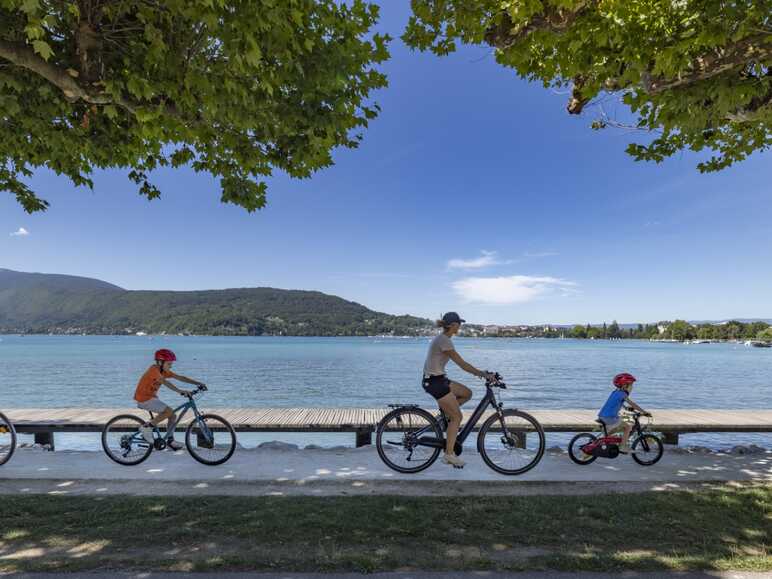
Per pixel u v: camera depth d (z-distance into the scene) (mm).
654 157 7801
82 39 4773
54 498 5234
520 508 4883
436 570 3473
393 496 5324
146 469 6672
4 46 4293
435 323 6262
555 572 3451
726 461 7297
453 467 6797
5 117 5504
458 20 5414
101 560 3580
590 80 5609
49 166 7402
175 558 3633
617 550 3867
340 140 6555
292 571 3439
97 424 8352
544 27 5125
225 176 7320
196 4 4105
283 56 4914
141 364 50719
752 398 25047
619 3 4504
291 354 78312
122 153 7172
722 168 7891
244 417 8945
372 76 6359
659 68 4719
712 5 4270
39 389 27875
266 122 5551
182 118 5516
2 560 3596
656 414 9523
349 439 13344
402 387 30562
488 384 6457
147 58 4738
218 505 4957
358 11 6094
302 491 5680
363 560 3574
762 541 4082
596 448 6988
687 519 4582
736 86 5012
